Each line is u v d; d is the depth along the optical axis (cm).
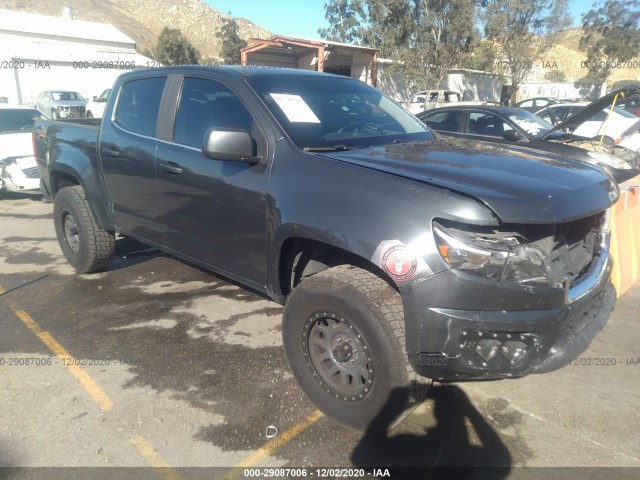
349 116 361
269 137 315
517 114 825
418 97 2406
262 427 285
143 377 332
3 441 273
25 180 831
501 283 236
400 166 278
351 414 274
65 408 301
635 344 372
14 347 369
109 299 450
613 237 365
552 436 278
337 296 264
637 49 3781
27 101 2670
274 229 300
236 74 353
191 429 283
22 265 538
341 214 267
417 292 240
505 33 3034
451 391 317
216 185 337
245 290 468
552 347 252
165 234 394
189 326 400
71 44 3562
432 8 2872
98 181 452
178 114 379
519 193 244
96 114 2252
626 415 294
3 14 3562
